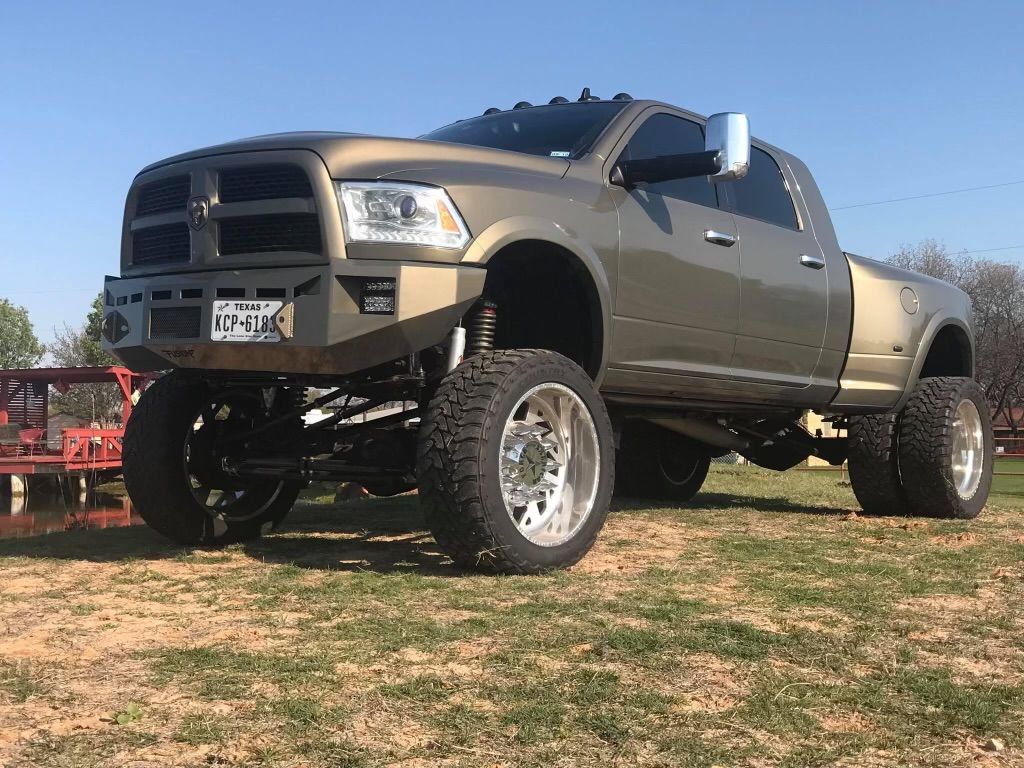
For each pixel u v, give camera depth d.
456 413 3.36
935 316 6.29
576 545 3.64
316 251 3.41
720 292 4.68
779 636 2.57
